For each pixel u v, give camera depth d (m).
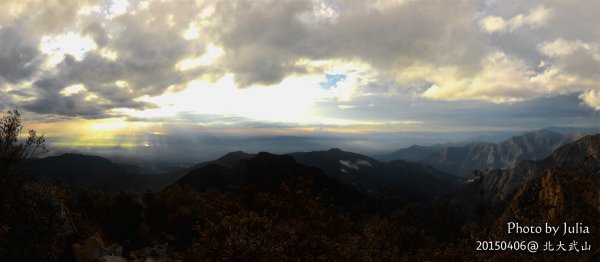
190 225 25.08
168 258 18.75
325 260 12.84
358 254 14.22
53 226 13.70
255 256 11.52
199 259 13.19
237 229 12.48
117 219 25.91
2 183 13.09
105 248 16.72
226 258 11.54
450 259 16.28
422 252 17.09
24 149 14.02
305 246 12.84
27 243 12.79
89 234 18.56
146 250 19.45
